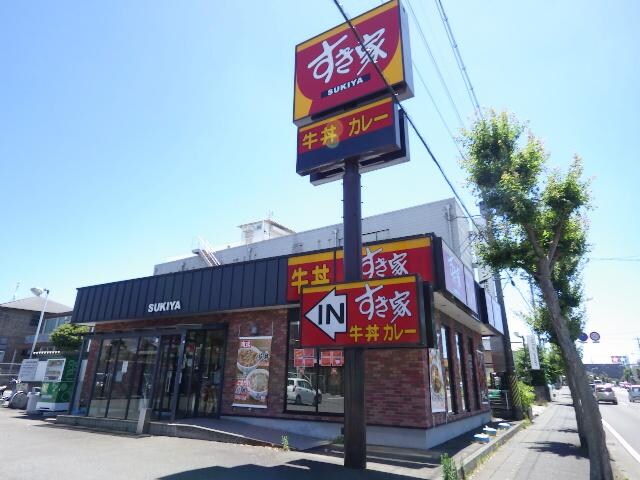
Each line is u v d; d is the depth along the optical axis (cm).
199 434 993
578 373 663
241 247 2895
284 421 1095
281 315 1199
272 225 3650
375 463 755
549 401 3472
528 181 745
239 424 1116
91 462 718
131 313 1461
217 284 1291
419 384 957
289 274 1158
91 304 1598
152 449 845
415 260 992
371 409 994
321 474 657
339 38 995
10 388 2534
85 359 1571
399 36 912
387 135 834
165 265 3341
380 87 888
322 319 782
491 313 1554
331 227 2466
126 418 1180
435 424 991
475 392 1480
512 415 1734
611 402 3516
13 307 4309
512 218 741
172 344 1293
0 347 4147
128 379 1261
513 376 1756
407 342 693
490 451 971
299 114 991
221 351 1273
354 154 859
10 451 813
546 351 3928
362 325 739
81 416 1243
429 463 761
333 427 1020
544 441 1198
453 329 1290
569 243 811
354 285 768
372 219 2191
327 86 970
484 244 834
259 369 1184
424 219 2031
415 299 707
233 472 661
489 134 801
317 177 948
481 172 788
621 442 1294
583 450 1030
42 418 1403
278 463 735
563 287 1227
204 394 1254
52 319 4284
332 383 1064
